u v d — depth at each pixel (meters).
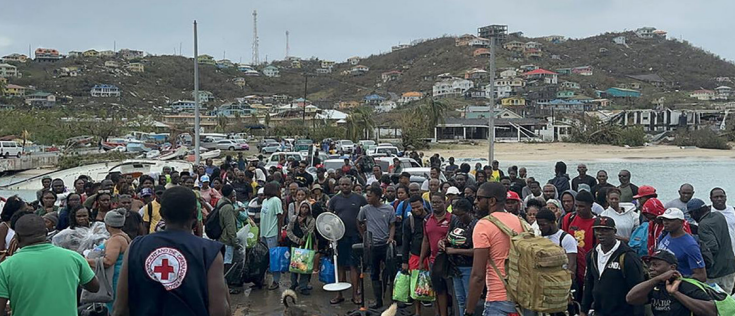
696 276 5.64
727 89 173.25
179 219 3.59
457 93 169.75
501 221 5.32
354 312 8.31
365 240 8.34
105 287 6.14
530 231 5.27
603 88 182.00
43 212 9.34
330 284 8.38
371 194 8.49
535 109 137.25
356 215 8.95
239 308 8.71
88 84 164.88
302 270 9.01
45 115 73.19
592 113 113.88
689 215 7.75
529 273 4.82
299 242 9.34
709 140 72.69
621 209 7.77
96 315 6.44
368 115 78.19
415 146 72.38
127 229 7.17
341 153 41.75
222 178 15.52
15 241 6.58
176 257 3.43
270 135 94.31
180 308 3.38
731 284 6.88
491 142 19.92
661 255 4.87
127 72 183.62
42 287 4.50
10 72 166.12
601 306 5.48
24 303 4.45
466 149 71.31
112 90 160.50
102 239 6.73
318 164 23.98
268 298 9.26
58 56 198.88
